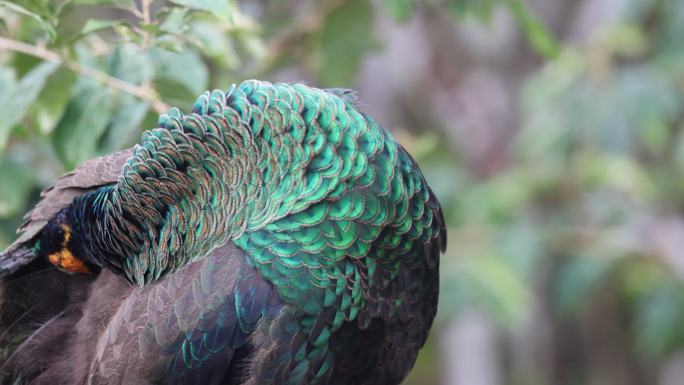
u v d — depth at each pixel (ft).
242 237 25.34
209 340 25.07
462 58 65.41
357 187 25.49
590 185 58.59
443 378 68.95
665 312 60.03
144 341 25.29
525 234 55.62
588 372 71.56
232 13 27.81
